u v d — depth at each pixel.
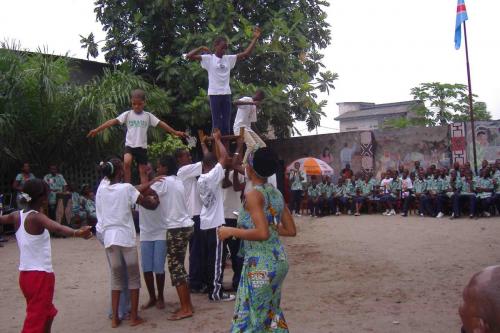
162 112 16.17
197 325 5.84
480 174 14.67
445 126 17.83
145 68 18.81
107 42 18.34
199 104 16.52
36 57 14.15
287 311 6.23
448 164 17.78
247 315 3.81
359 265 8.84
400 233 12.30
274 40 16.69
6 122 12.79
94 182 16.22
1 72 13.36
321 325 5.66
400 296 6.77
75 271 8.90
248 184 6.06
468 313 1.46
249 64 17.33
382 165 19.09
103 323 6.03
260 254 3.85
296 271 8.55
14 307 6.77
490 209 15.12
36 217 4.66
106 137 13.89
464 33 16.88
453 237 11.36
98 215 6.01
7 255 10.53
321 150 20.36
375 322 5.72
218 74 7.74
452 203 14.88
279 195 4.02
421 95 28.98
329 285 7.49
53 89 13.48
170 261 6.16
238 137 6.82
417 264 8.72
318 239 12.02
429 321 5.71
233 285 7.25
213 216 6.83
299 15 17.44
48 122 13.84
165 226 6.42
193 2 18.02
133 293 5.93
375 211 17.67
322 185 18.02
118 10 17.97
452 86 28.50
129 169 7.28
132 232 5.94
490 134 17.11
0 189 14.20
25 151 13.80
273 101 16.56
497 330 1.38
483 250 9.74
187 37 16.75
